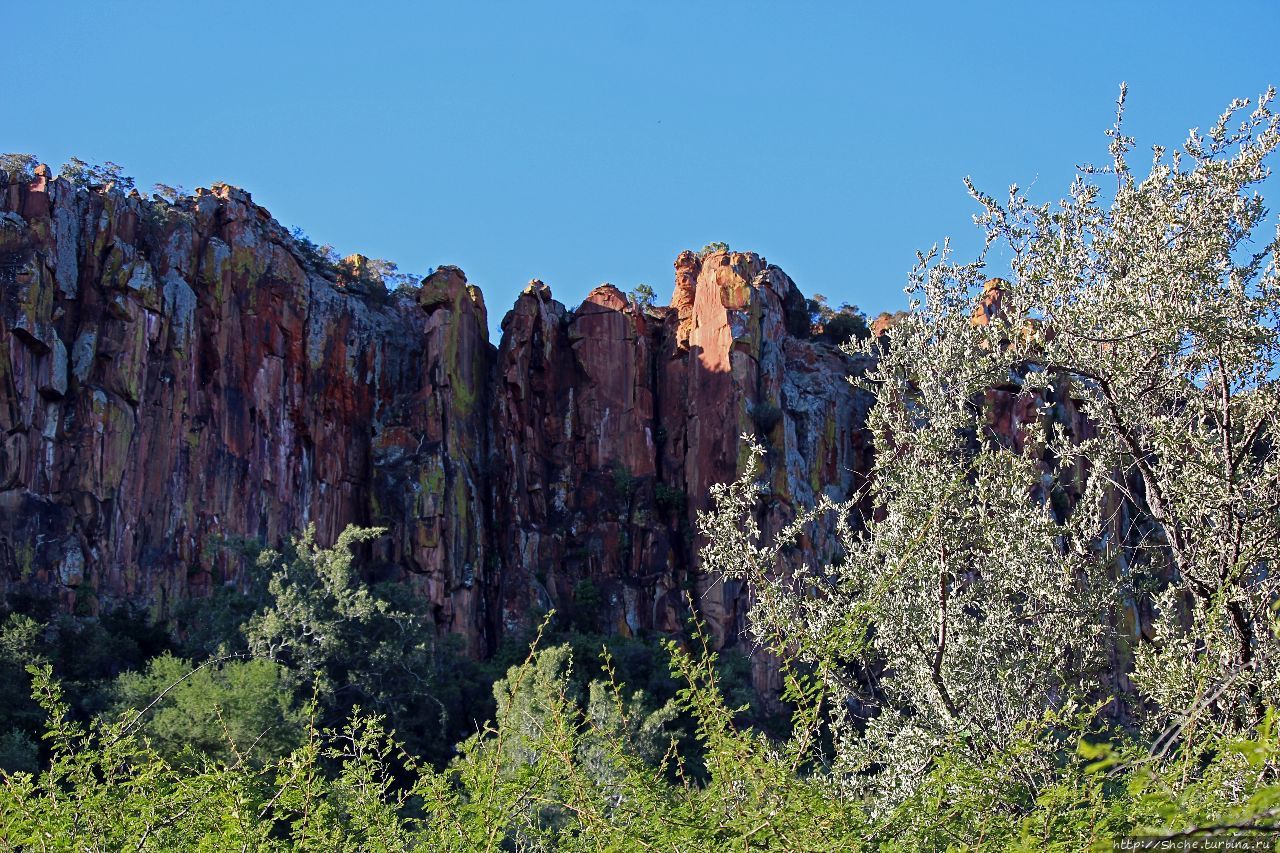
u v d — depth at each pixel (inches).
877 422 873.5
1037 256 836.0
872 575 789.2
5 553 3363.7
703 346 4598.9
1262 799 361.4
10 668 2709.2
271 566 3152.1
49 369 3612.2
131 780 653.3
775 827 565.6
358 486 4303.6
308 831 655.1
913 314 879.7
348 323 4483.3
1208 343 776.3
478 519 4261.8
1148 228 807.1
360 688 2790.4
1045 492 887.7
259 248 4318.4
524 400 4591.5
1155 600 792.9
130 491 3681.1
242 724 1948.8
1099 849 377.4
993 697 769.6
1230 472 764.0
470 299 4616.1
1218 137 832.9
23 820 601.0
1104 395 835.4
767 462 4239.7
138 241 4042.8
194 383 3956.7
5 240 3695.9
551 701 693.9
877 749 751.1
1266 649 682.2
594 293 4884.4
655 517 4466.0
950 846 567.8
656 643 3779.5
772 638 761.0
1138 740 729.6
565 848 652.7
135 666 3147.1
